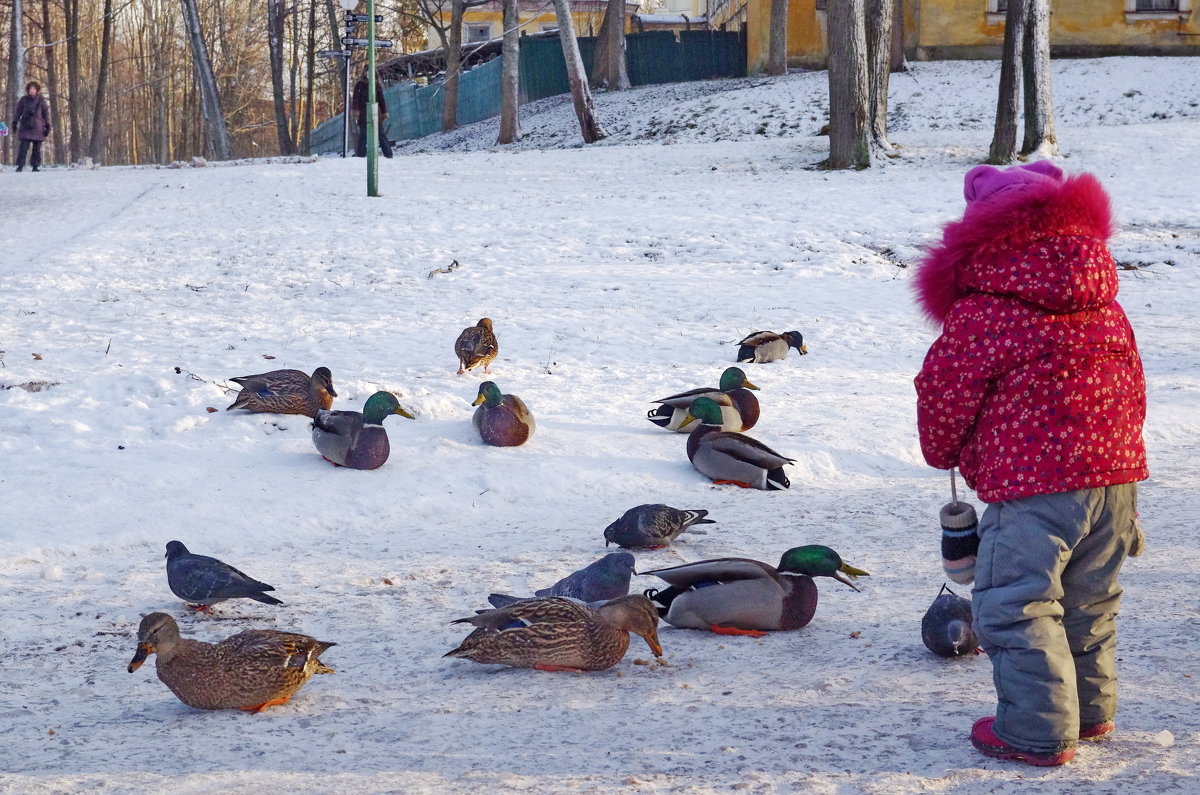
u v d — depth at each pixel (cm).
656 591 559
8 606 573
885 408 1063
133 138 9256
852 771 355
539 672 475
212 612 566
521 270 1895
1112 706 375
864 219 2192
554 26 7319
